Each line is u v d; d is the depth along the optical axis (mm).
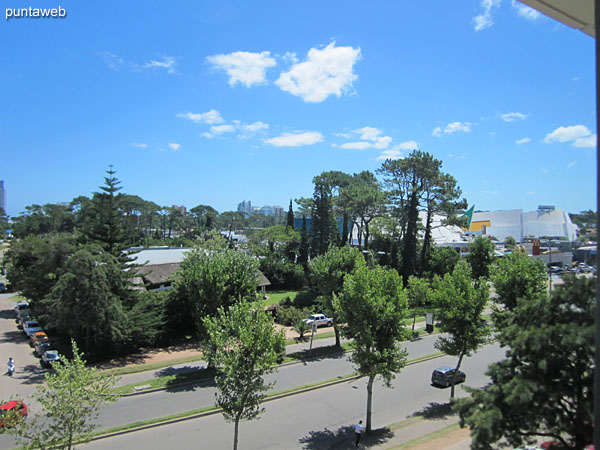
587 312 9258
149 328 36906
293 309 48938
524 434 9555
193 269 31500
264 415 23703
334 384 29094
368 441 20109
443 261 61750
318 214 75312
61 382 15312
